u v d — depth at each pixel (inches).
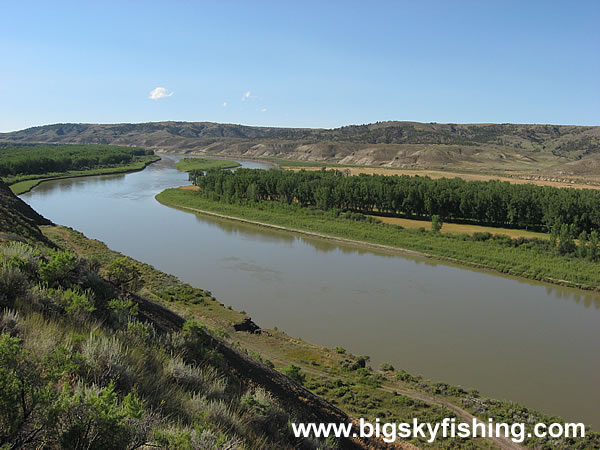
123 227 2733.8
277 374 561.3
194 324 493.7
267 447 314.7
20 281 365.4
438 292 1738.4
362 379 992.9
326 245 2502.5
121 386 280.5
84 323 363.6
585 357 1211.9
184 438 221.5
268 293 1638.8
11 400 185.9
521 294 1749.5
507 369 1129.4
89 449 186.4
